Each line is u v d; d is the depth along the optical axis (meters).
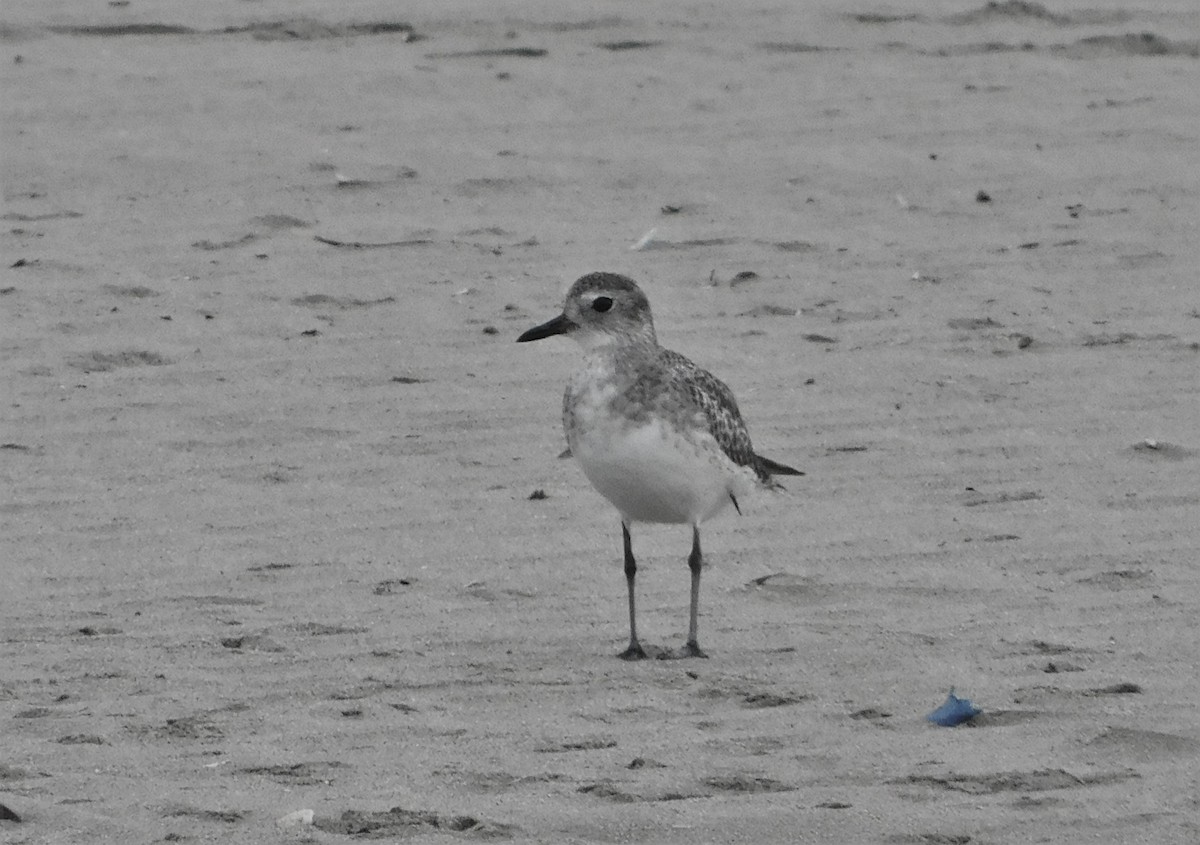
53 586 11.55
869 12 28.00
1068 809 8.20
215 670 10.21
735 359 15.73
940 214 19.80
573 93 23.89
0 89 23.11
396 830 8.02
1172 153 21.95
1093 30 27.47
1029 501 12.98
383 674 10.18
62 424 14.18
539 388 15.08
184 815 8.19
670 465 10.85
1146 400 14.90
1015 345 16.12
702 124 22.75
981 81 25.02
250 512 12.79
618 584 11.77
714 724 9.41
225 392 14.86
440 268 17.77
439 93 23.59
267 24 26.30
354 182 20.14
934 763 8.77
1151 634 10.66
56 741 9.13
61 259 17.64
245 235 18.50
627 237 18.88
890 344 16.11
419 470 13.52
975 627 10.84
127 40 25.47
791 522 12.66
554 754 8.98
